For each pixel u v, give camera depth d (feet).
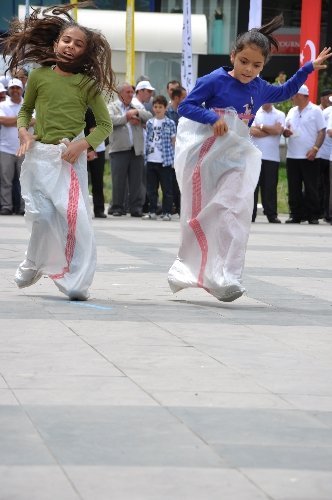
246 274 36.60
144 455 15.34
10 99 61.52
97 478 14.30
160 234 51.55
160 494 13.78
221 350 22.76
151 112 67.26
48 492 13.71
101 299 29.53
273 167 64.28
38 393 18.56
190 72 74.64
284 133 64.34
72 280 28.71
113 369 20.54
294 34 124.06
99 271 35.96
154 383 19.52
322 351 23.17
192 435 16.39
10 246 42.65
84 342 23.08
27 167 28.76
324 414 17.89
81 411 17.49
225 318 26.99
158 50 101.71
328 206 66.03
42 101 28.73
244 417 17.49
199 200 28.96
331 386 19.86
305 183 64.64
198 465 14.98
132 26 87.45
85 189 28.99
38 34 28.89
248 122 28.91
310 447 16.03
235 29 122.83
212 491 13.94
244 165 28.78
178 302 29.53
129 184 64.59
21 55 29.01
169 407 17.93
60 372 20.16
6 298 29.12
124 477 14.38
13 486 13.92
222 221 28.60
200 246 29.01
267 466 15.05
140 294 30.89
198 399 18.52
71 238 28.66
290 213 65.31
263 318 27.22
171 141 62.54
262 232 55.98
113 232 52.03
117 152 63.98
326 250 46.37
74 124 28.81
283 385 19.80
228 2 122.52
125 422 16.96
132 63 87.86
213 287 28.63
